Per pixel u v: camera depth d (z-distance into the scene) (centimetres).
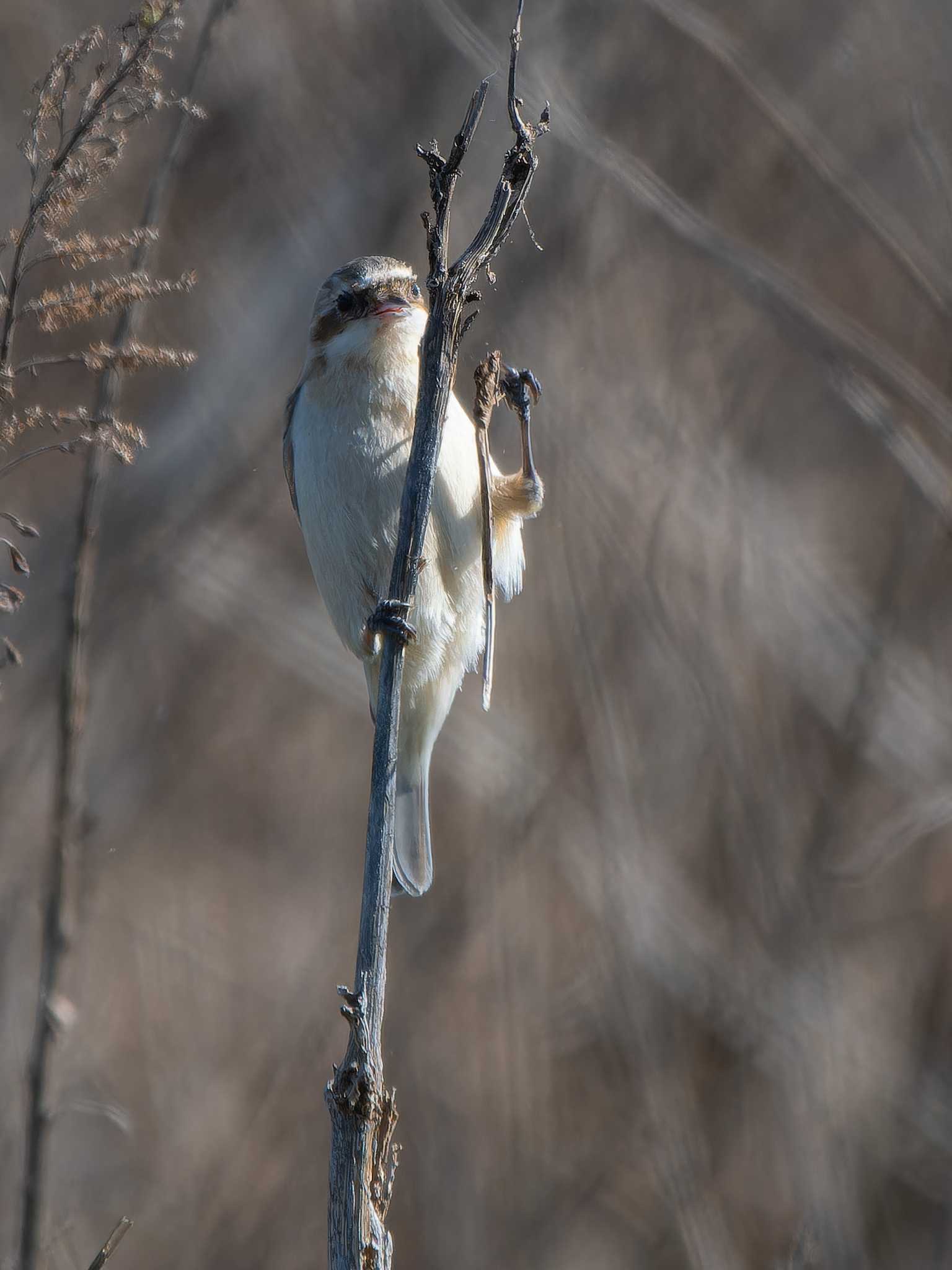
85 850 1241
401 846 772
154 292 478
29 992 1158
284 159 1304
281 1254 1133
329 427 757
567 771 1145
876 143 1288
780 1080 1086
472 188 1228
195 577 1282
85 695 762
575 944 1162
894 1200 1098
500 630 1141
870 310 1236
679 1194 1034
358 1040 484
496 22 1242
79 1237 1091
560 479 1098
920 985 1216
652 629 1094
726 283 1194
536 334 1133
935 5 1302
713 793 1134
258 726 1431
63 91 462
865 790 1199
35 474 1274
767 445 1302
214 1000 1284
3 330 462
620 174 1082
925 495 1075
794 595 1209
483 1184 1139
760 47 1327
